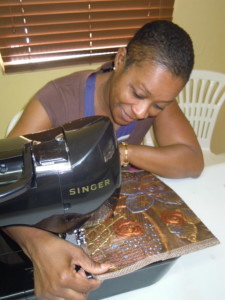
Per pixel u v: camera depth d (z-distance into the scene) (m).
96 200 0.48
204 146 1.39
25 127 0.75
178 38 0.58
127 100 0.63
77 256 0.50
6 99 1.56
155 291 0.56
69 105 0.81
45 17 1.39
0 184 0.43
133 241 0.54
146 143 1.16
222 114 1.92
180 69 0.58
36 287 0.50
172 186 0.83
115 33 1.53
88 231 0.56
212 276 0.59
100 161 0.45
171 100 0.63
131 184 0.69
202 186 0.83
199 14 1.62
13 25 1.38
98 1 1.41
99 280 0.49
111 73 0.80
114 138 0.48
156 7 1.51
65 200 0.46
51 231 0.53
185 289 0.57
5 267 0.54
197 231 0.56
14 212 0.46
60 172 0.44
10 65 1.47
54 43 1.48
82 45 1.53
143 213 0.61
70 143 0.45
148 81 0.59
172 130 0.90
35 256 0.50
